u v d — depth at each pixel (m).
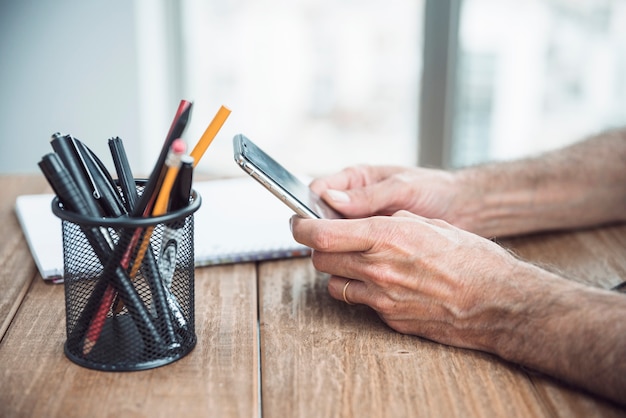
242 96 2.28
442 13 1.82
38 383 0.57
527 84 2.11
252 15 2.20
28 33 1.93
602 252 0.90
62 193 0.55
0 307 0.71
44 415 0.53
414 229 0.66
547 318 0.59
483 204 0.94
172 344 0.60
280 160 2.33
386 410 0.55
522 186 0.95
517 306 0.61
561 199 0.96
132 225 0.54
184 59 2.12
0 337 0.65
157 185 0.56
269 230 0.90
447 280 0.63
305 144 2.35
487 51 2.07
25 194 1.11
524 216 0.96
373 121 2.33
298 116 2.32
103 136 2.06
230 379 0.58
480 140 2.15
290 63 2.26
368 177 0.94
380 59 2.27
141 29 2.00
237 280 0.79
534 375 0.60
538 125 2.16
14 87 1.97
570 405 0.56
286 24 2.22
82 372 0.58
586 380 0.57
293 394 0.57
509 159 1.02
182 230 0.61
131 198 0.61
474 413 0.54
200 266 0.83
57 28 1.94
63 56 1.97
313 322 0.69
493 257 0.65
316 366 0.61
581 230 0.99
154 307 0.59
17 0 1.90
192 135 2.23
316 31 2.24
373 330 0.68
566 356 0.58
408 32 2.24
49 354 0.61
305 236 0.68
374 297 0.67
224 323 0.68
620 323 0.57
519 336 0.60
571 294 0.61
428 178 0.91
